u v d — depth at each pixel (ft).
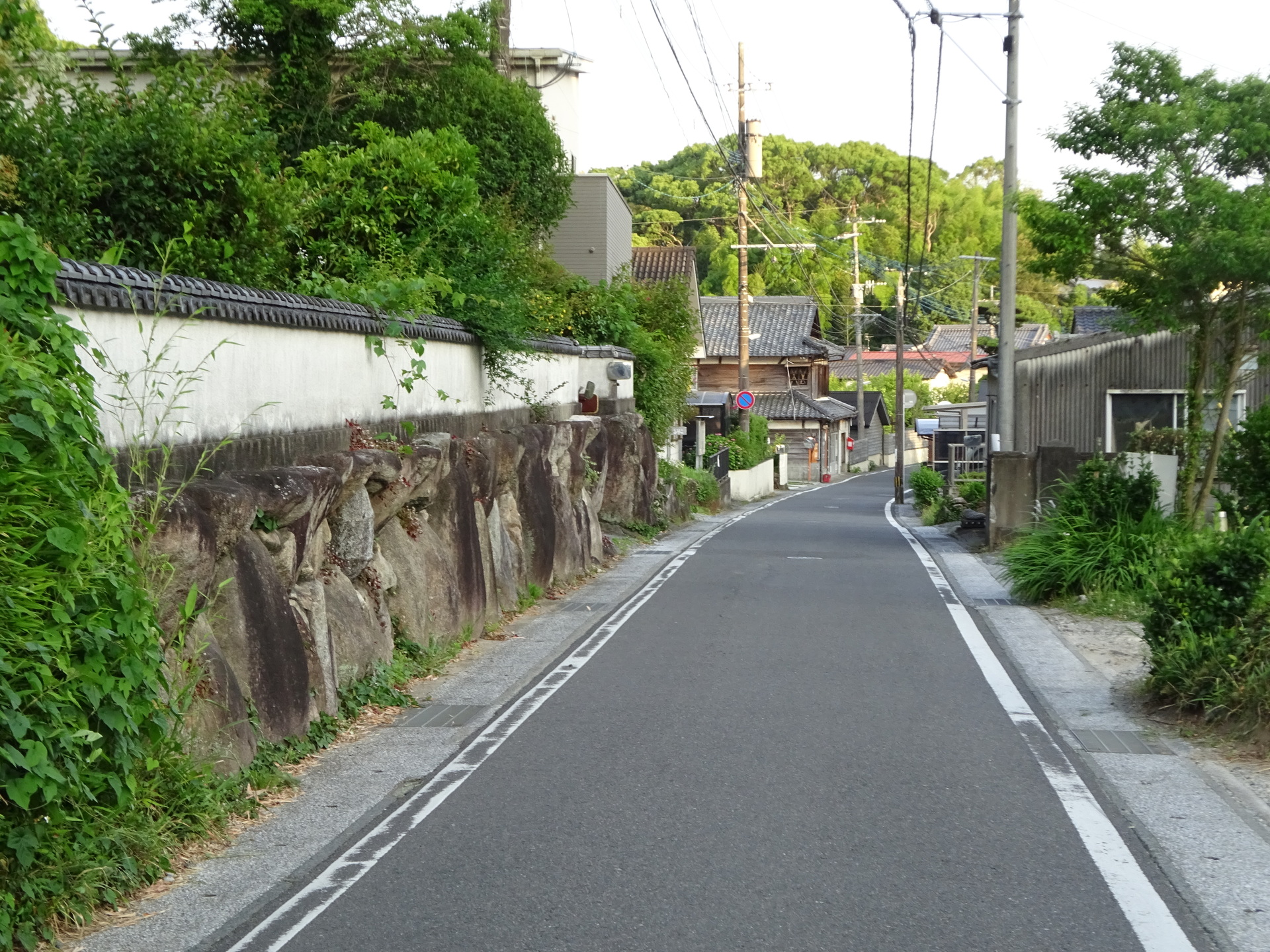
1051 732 26.48
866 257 206.59
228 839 19.61
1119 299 52.34
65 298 18.97
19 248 16.51
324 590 28.48
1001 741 25.53
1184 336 75.51
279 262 37.81
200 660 21.20
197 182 35.35
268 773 22.43
